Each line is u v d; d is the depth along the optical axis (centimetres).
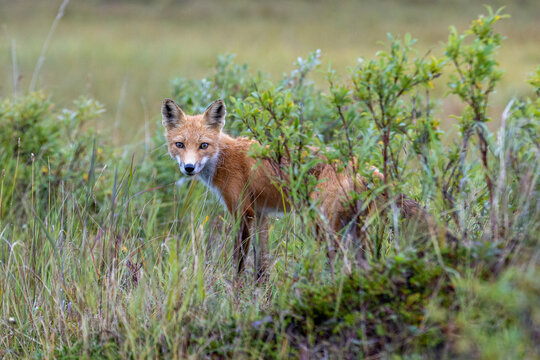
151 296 933
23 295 1030
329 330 748
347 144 910
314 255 842
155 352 796
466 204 870
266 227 1200
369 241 877
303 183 894
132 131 2316
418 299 723
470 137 904
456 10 6106
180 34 5497
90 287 951
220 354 767
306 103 1430
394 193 831
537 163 807
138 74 3688
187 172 1183
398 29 5288
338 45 4597
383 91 856
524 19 5303
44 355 871
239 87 1520
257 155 906
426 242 812
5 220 1350
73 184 1451
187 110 1583
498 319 664
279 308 795
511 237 755
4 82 3091
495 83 834
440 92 2395
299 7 6662
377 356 687
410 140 883
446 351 656
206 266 995
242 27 5800
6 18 6159
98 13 6588
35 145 1571
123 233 1084
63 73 3634
